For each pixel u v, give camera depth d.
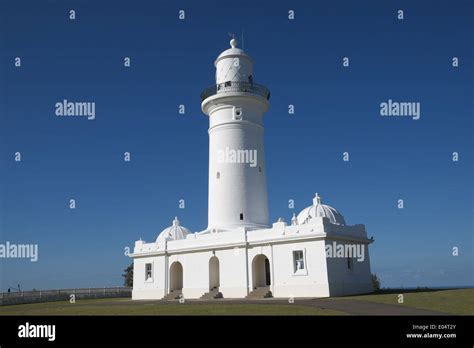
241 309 25.17
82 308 30.62
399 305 25.34
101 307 30.69
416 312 22.48
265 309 24.83
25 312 30.41
